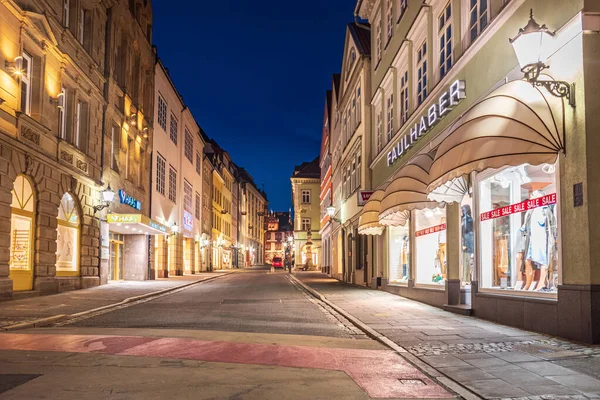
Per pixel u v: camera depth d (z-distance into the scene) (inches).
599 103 337.1
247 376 263.1
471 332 396.2
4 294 630.5
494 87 452.8
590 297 327.0
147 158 1349.7
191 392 229.1
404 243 786.2
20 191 690.2
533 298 395.2
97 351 323.9
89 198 929.5
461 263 573.3
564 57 355.9
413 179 617.6
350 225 1245.1
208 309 617.3
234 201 3410.4
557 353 304.3
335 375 269.3
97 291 847.1
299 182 2893.7
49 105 764.0
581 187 338.6
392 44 861.2
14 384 238.8
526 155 361.4
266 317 535.5
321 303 696.4
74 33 861.8
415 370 281.3
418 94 722.2
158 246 1473.9
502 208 457.1
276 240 5206.7
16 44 665.0
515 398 220.1
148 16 1378.0
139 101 1269.7
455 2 566.3
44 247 745.0
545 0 382.3
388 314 527.5
